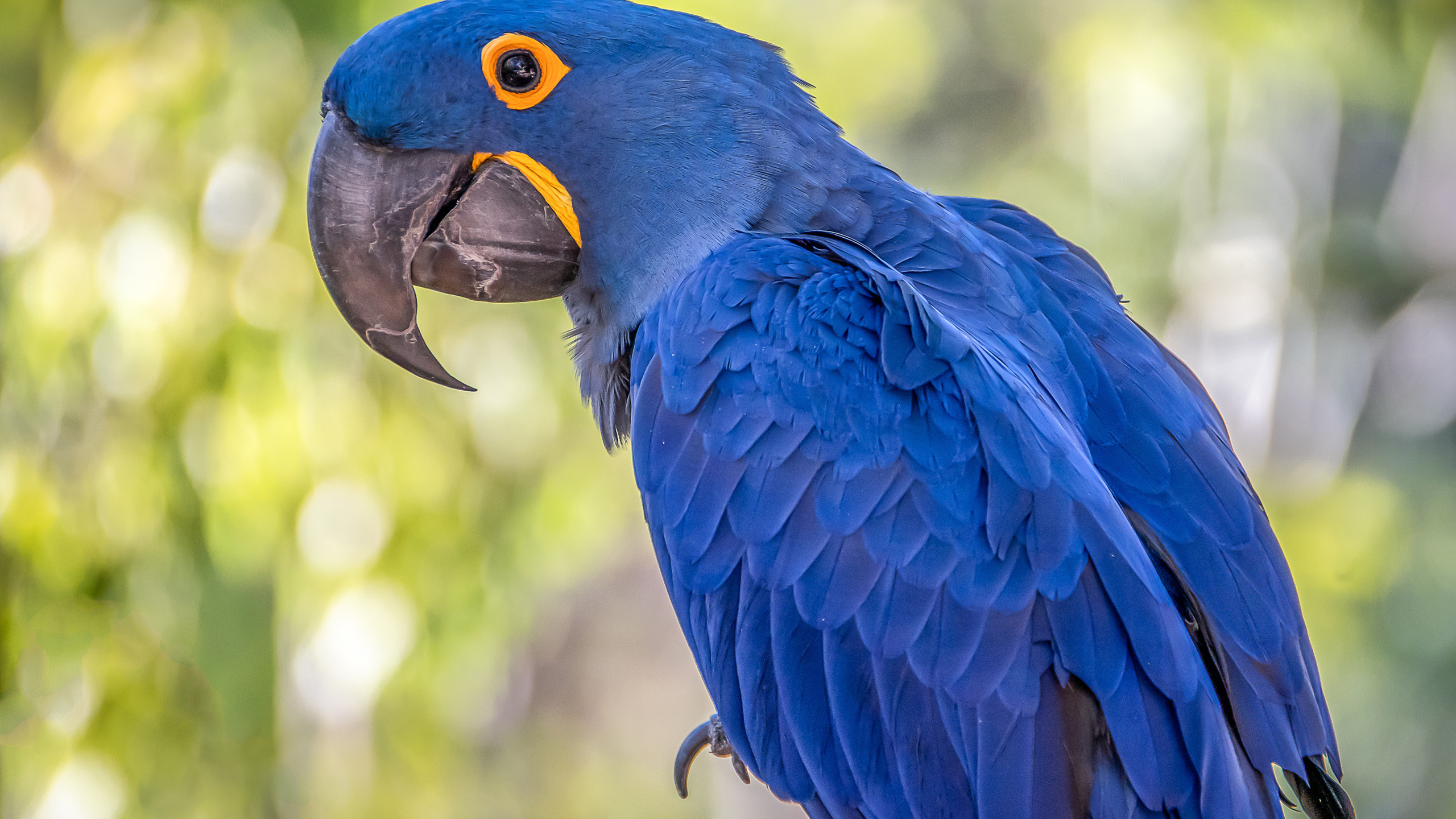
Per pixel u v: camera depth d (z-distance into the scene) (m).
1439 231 17.31
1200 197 18.38
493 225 5.67
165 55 11.31
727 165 5.56
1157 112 18.22
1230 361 18.45
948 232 5.53
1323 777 4.93
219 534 11.18
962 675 4.40
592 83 5.55
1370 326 17.73
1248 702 4.76
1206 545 4.98
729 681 4.97
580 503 13.05
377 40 5.62
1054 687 4.36
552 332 12.62
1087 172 20.02
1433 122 16.70
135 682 11.62
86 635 11.47
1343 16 15.47
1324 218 18.06
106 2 11.69
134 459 11.08
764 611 4.79
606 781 30.77
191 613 11.66
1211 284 18.34
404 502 11.66
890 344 4.75
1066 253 5.99
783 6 16.91
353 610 11.55
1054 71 20.25
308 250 11.25
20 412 11.09
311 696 12.22
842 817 4.70
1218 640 4.82
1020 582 4.43
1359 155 18.00
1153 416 5.27
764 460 4.79
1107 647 4.37
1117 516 4.61
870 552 4.57
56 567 11.23
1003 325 5.28
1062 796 4.28
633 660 31.98
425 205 5.69
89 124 11.18
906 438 4.62
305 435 11.13
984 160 23.11
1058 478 4.56
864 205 5.59
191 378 10.98
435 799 12.59
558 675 31.59
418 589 11.84
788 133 5.62
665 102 5.56
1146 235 18.64
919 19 19.75
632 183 5.58
